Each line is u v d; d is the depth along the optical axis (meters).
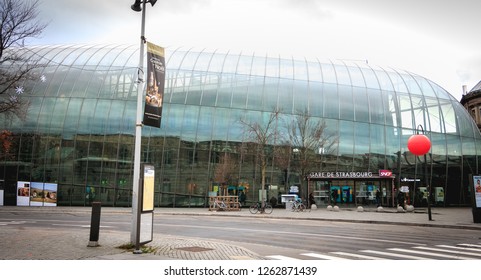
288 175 42.12
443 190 46.66
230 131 42.91
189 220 26.20
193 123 42.88
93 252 11.18
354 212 34.66
